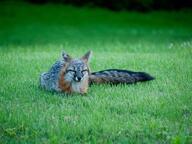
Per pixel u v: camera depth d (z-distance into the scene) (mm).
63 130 10992
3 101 13375
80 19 45375
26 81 15648
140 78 15328
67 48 26328
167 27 42062
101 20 45250
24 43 31016
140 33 37469
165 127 11203
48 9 49375
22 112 12273
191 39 32531
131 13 49469
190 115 12117
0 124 11500
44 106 12875
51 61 19203
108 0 50906
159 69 17156
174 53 21469
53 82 14344
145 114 12164
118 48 26172
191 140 10359
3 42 31891
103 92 14133
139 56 20406
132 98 13406
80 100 13336
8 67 17844
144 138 10672
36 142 10430
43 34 36500
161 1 51500
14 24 41969
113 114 12141
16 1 52625
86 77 13969
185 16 48750
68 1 52094
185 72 16453
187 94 13688
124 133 10961
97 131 11094
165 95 13695
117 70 15359
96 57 20562
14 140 10625
